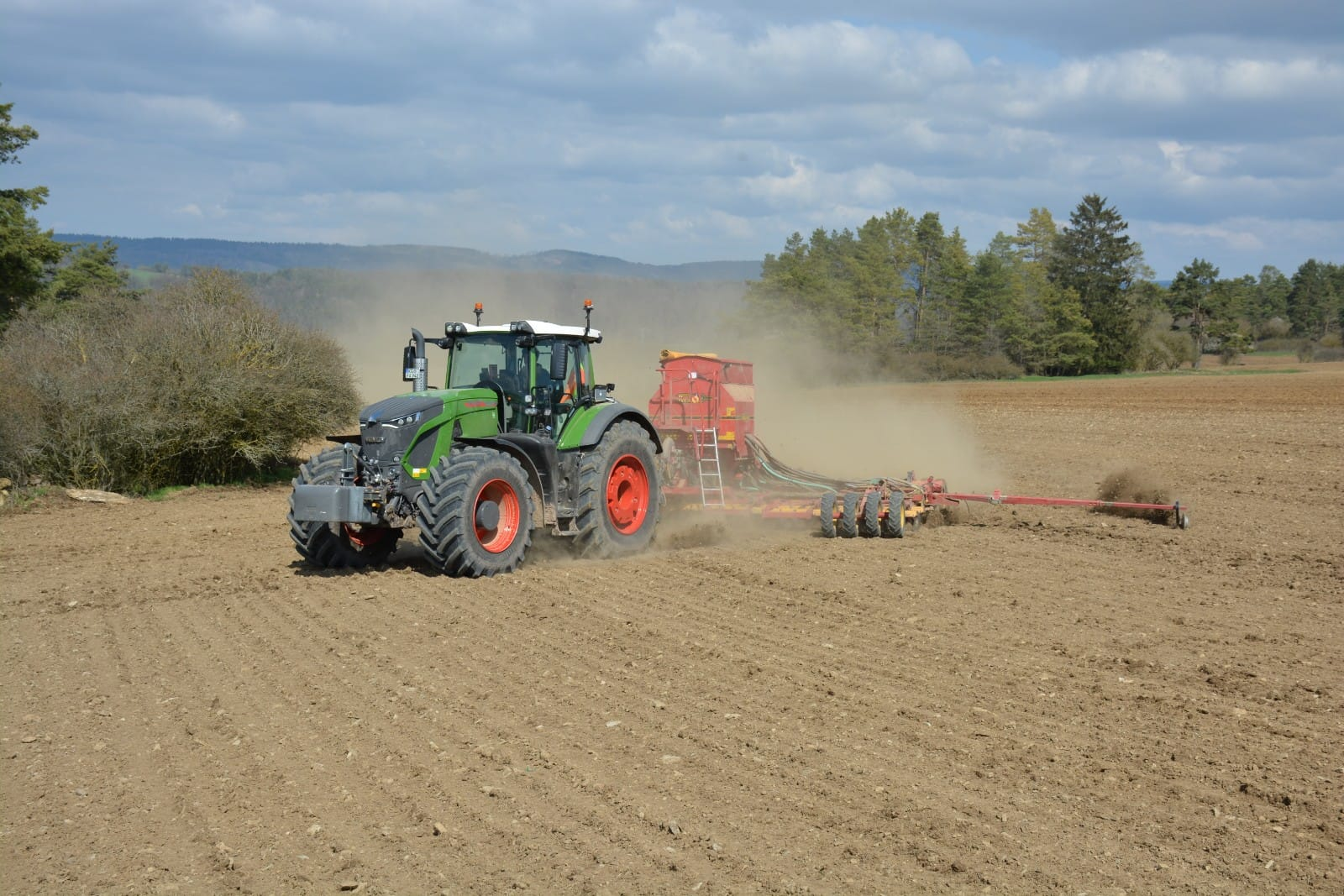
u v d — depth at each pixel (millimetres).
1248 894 4469
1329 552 11922
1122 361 78938
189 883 4586
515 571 10812
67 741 6258
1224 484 17484
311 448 23594
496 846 4891
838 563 11352
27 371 16703
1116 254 82688
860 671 7516
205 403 17531
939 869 4676
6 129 29375
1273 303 158125
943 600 9688
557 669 7551
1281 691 7078
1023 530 13508
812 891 4480
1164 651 8055
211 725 6488
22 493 16094
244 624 8906
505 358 11352
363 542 11039
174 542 12992
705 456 14156
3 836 5035
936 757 5930
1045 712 6676
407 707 6777
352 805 5336
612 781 5598
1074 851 4844
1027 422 31031
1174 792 5492
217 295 19781
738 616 9062
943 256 78688
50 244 29797
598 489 11281
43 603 9719
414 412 10297
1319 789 5504
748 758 5906
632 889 4492
